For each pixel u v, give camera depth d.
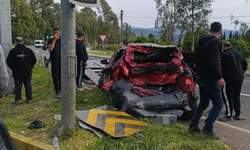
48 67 12.84
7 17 7.19
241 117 6.03
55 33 6.84
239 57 5.70
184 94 5.67
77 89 7.95
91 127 4.48
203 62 4.34
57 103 6.37
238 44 25.98
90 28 55.06
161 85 6.21
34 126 4.62
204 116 6.12
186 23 34.41
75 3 3.85
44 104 6.31
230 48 5.72
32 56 6.57
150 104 5.31
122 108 5.42
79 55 7.68
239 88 5.72
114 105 6.09
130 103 5.28
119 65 6.17
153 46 6.16
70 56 4.11
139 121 4.86
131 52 6.22
